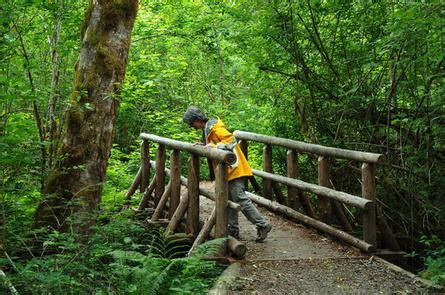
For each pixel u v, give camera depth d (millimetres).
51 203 6203
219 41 13312
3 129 6090
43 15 7738
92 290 4465
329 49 8906
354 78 8625
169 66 14391
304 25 8617
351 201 6477
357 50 8586
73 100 6320
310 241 6836
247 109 13547
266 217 8188
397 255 6344
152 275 4508
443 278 5266
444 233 7543
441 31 6574
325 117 9000
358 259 6098
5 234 5402
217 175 6207
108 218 6820
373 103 8305
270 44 9047
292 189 7977
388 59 7863
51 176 6316
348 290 5055
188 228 6902
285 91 9641
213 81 16000
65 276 4188
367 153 6453
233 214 6578
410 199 7711
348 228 7105
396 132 8422
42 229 5410
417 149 7703
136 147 13836
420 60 7207
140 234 6504
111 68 6387
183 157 12969
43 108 7777
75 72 6496
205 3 12859
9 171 6445
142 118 14203
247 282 5230
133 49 13836
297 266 5789
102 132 6383
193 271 5137
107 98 6375
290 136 9930
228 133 6457
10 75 6445
